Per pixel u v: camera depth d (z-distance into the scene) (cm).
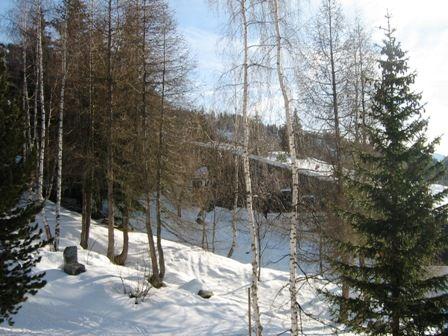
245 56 1085
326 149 1627
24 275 982
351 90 1670
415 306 1050
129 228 2716
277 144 1339
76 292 1511
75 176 2411
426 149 1108
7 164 960
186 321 1470
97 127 2186
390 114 1136
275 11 1060
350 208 1462
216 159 2462
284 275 2248
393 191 1104
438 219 1082
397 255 1070
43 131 1950
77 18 1994
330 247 1580
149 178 1959
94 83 2038
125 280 1673
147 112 1895
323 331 1555
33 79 2417
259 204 1914
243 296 1936
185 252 2338
